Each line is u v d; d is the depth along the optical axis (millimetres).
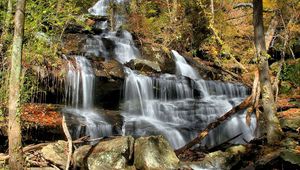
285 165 7707
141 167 7156
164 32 20750
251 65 17875
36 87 10148
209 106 13594
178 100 14391
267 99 9305
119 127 10422
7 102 8430
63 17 10906
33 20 9484
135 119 11727
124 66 13836
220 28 18344
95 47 15516
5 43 9039
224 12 19188
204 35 19938
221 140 12109
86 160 7047
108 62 13586
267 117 9336
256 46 9398
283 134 9258
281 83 16438
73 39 14938
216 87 15820
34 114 9492
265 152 8734
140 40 18188
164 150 7641
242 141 12141
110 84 12453
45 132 8812
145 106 13008
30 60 9883
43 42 10336
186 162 8047
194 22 20484
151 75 14344
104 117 11023
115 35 18391
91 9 22438
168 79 14344
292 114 11828
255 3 9336
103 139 8297
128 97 12938
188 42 20594
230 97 15891
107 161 7004
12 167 5762
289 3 13906
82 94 11781
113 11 21359
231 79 17484
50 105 10609
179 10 21531
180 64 17297
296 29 15227
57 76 10945
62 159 7262
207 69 17734
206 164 8102
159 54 17016
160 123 11922
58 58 11594
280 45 16547
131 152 7375
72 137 9227
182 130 11359
